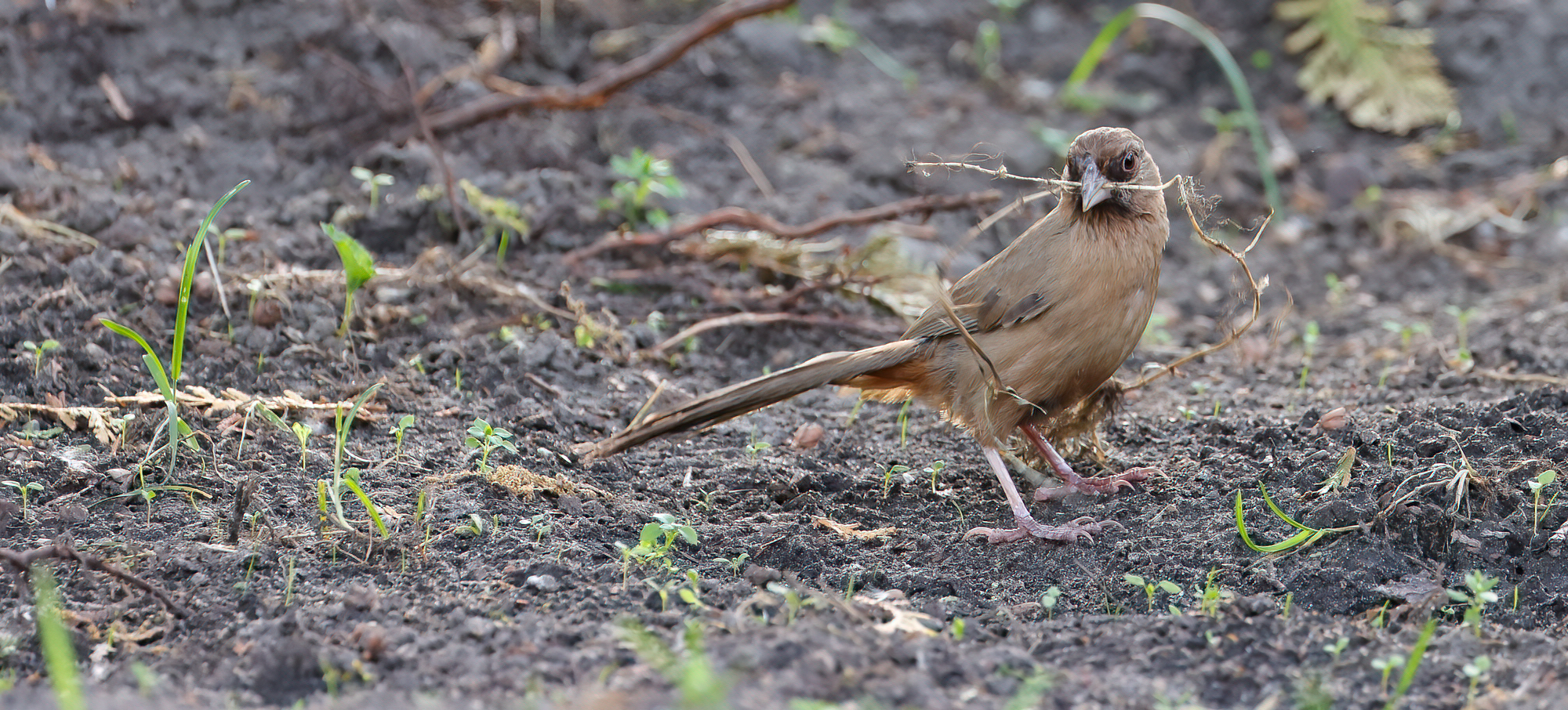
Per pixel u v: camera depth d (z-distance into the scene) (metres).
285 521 8.66
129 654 6.93
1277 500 9.25
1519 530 8.59
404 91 15.77
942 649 6.90
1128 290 9.40
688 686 5.94
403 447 10.13
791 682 6.36
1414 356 13.54
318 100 15.98
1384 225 17.80
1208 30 21.92
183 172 14.59
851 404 12.41
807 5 22.08
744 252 14.53
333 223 13.93
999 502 10.03
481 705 6.29
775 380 9.48
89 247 12.45
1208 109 20.53
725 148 17.83
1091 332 9.39
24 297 11.42
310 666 6.66
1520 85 21.14
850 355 9.62
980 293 9.59
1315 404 12.14
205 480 9.22
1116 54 21.56
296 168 15.01
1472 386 12.34
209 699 6.44
